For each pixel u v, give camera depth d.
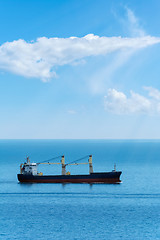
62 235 88.50
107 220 102.06
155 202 126.31
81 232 90.81
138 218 104.25
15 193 142.88
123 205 121.19
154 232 90.88
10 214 108.81
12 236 87.56
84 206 119.56
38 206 119.56
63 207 118.00
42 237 86.81
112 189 151.88
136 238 86.19
